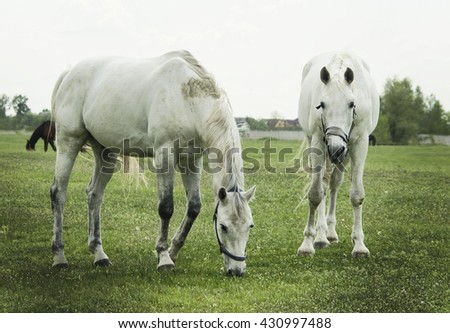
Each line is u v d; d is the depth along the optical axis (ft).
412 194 52.42
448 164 91.66
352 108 26.30
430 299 23.41
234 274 23.72
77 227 37.24
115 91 27.37
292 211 42.70
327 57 31.50
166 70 26.50
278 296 23.40
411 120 237.45
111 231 35.96
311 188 29.35
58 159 28.86
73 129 28.76
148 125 26.61
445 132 248.93
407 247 31.68
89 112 28.07
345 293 23.95
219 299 23.06
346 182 60.34
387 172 74.28
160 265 26.86
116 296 23.48
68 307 22.44
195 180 27.25
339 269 27.32
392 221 39.17
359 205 29.45
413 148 162.40
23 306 22.61
